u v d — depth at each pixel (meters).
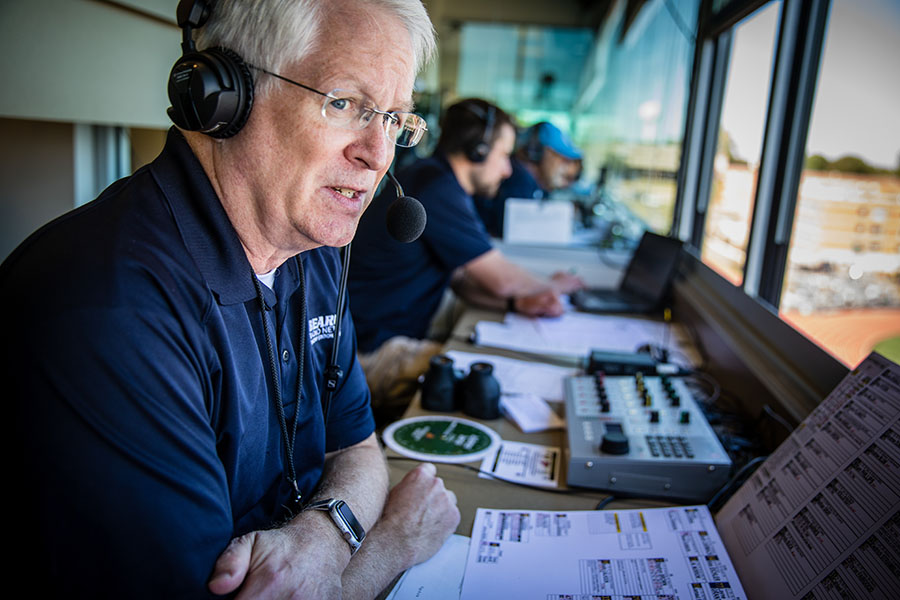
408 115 0.83
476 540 0.98
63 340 0.61
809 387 1.34
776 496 0.96
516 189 3.43
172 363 0.67
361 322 2.12
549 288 2.32
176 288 0.70
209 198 0.75
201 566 0.68
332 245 0.80
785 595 0.82
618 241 3.23
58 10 1.63
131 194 0.72
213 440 0.72
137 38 1.94
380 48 0.73
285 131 0.73
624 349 1.94
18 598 0.63
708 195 2.54
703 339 1.95
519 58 7.95
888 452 0.82
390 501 1.01
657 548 0.97
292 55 0.71
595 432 1.23
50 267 0.64
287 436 0.92
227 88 0.69
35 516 0.61
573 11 7.18
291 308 0.92
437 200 2.12
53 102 1.64
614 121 5.42
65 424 0.61
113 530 0.62
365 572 0.86
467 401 1.42
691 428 1.24
